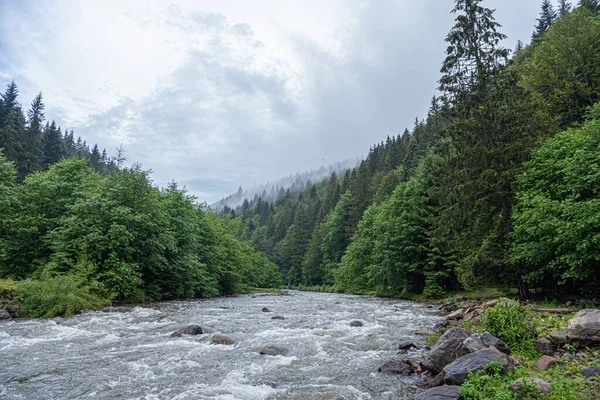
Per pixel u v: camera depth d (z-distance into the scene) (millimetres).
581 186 14430
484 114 21297
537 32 70375
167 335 13016
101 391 7289
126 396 7016
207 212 51594
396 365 8750
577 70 31391
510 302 9375
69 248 22453
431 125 70000
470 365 6832
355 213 71438
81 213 23672
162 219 27781
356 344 11820
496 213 21156
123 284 22562
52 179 26859
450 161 23156
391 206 38656
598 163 14320
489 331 8898
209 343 11711
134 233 24422
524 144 19703
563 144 17250
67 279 18703
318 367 9164
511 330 8500
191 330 13148
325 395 7066
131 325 15172
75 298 17938
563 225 13656
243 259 54250
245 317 18297
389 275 36594
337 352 10758
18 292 17109
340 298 35844
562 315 11789
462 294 29859
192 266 31062
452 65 23891
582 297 16031
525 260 17156
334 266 69812
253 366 9219
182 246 32719
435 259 32969
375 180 89438
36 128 71125
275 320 17266
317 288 70312
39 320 15789
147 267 27469
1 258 23422
